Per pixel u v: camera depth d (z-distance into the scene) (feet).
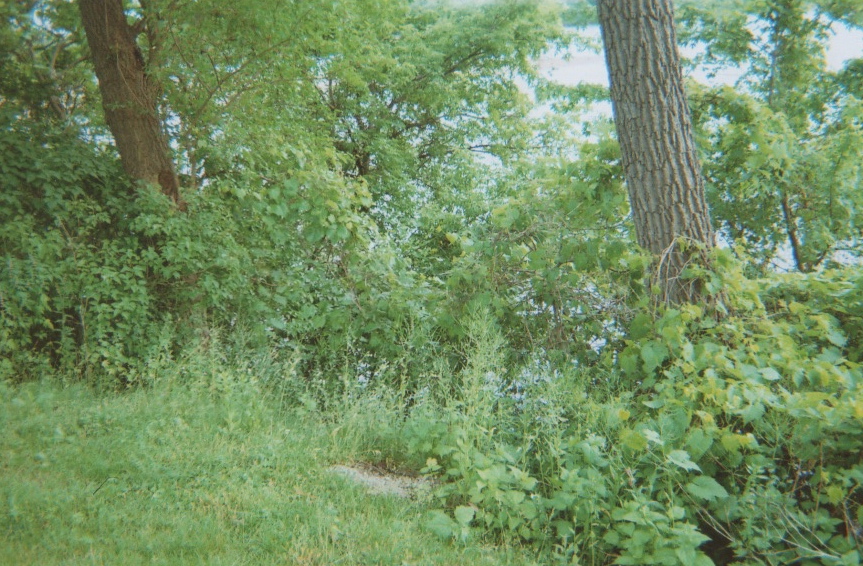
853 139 28.55
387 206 54.49
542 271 22.94
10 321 21.09
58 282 22.44
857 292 18.60
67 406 18.69
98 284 22.54
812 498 15.14
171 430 17.53
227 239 25.30
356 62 36.60
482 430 16.35
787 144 28.32
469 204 55.36
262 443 17.57
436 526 14.39
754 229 30.96
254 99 30.50
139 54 27.02
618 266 21.95
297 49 30.32
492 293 22.98
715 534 15.58
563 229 22.50
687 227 19.42
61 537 12.18
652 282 19.42
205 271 24.99
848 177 28.78
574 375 19.48
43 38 33.94
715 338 17.72
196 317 24.38
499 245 23.26
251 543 13.10
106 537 12.54
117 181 26.27
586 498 14.67
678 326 17.34
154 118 26.89
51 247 21.94
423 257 37.93
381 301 24.62
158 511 13.78
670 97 19.66
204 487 14.98
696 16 39.93
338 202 25.77
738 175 30.04
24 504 12.94
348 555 12.92
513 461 15.44
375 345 24.08
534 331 23.02
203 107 28.53
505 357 21.56
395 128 58.13
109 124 26.61
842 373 15.93
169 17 26.96
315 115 47.14
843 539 13.71
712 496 14.02
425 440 17.65
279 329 25.88
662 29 19.72
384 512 15.29
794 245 31.17
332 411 21.01
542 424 17.17
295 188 25.48
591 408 16.94
